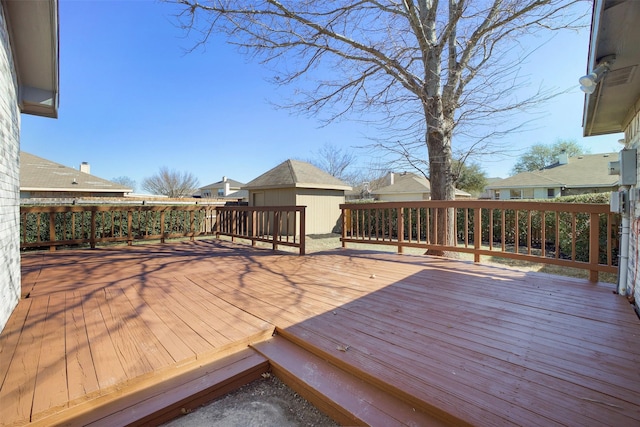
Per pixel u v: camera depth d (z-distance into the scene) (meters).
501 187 20.95
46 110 3.66
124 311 2.51
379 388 1.54
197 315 2.42
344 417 1.43
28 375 1.56
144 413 1.42
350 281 3.51
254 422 1.48
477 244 4.38
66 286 3.27
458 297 2.87
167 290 3.15
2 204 2.26
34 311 2.50
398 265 4.43
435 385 1.47
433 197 5.70
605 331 2.07
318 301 2.78
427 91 5.65
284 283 3.43
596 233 3.32
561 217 6.63
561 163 21.69
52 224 5.64
